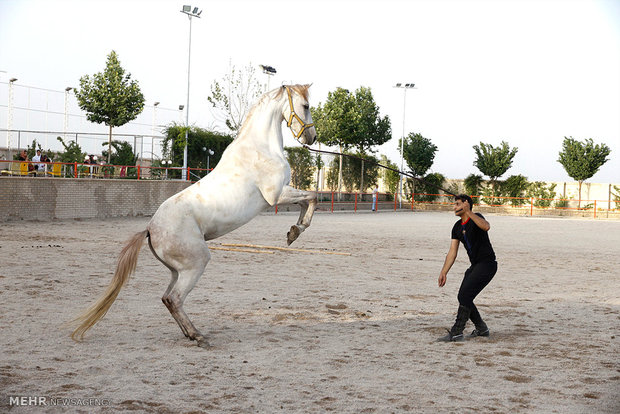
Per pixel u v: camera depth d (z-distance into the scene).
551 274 13.35
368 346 6.70
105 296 6.33
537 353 6.50
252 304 8.96
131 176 31.48
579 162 51.78
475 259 7.14
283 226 24.84
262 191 7.02
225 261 13.61
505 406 4.81
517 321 8.23
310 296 9.73
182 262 6.62
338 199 48.56
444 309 9.01
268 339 6.91
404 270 13.29
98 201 26.03
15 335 6.73
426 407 4.75
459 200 7.12
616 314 8.84
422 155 55.31
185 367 5.74
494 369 5.86
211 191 6.80
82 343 6.52
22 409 4.52
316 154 45.56
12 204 22.20
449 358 6.24
